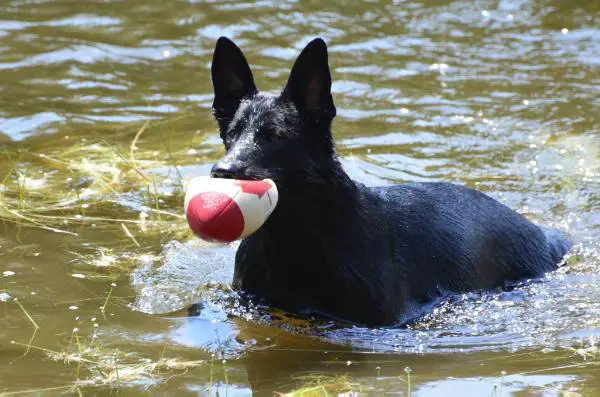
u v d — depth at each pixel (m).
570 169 13.70
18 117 15.18
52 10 20.53
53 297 9.80
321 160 9.50
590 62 18.03
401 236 10.19
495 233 11.00
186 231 11.73
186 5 21.02
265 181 8.77
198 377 8.11
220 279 10.56
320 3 21.23
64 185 12.99
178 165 13.64
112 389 7.77
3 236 11.37
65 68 17.36
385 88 16.64
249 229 8.50
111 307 9.65
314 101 9.52
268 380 8.11
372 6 21.12
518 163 13.88
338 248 9.59
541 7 21.12
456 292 10.43
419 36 19.33
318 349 8.92
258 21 19.95
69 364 8.25
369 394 7.79
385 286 9.67
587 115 15.57
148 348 8.71
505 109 15.80
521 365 8.48
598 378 8.12
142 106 15.88
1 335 8.84
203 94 16.47
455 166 13.72
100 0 21.30
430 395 7.79
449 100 16.17
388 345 9.08
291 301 9.87
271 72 17.02
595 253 11.56
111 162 13.62
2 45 18.30
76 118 15.30
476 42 19.05
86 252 11.03
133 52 18.25
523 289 10.68
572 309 10.03
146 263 10.83
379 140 14.51
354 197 9.74
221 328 9.32
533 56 18.33
